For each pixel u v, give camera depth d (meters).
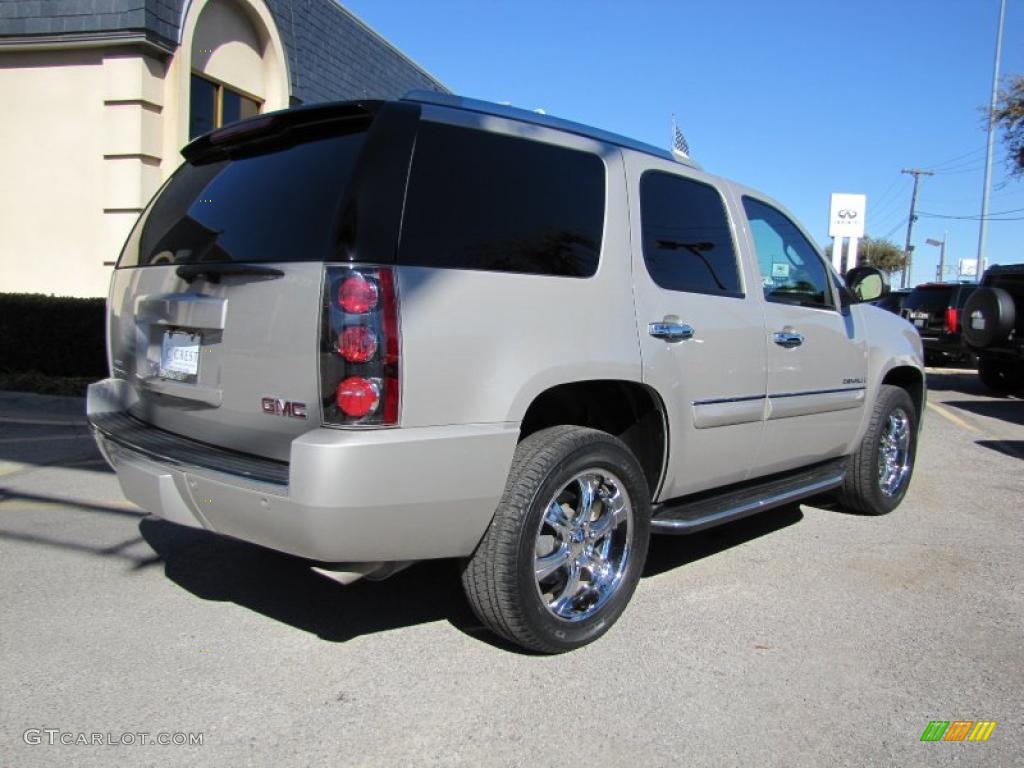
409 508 2.78
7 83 10.16
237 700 2.94
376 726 2.80
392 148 2.92
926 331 19.47
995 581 4.39
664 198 3.87
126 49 9.62
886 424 5.64
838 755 2.72
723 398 3.99
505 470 2.98
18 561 4.27
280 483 2.75
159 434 3.45
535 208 3.25
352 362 2.67
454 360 2.84
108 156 9.86
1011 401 12.85
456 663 3.27
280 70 12.10
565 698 3.02
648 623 3.72
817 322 4.73
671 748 2.73
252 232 3.13
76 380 9.45
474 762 2.62
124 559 4.34
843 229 15.98
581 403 3.79
